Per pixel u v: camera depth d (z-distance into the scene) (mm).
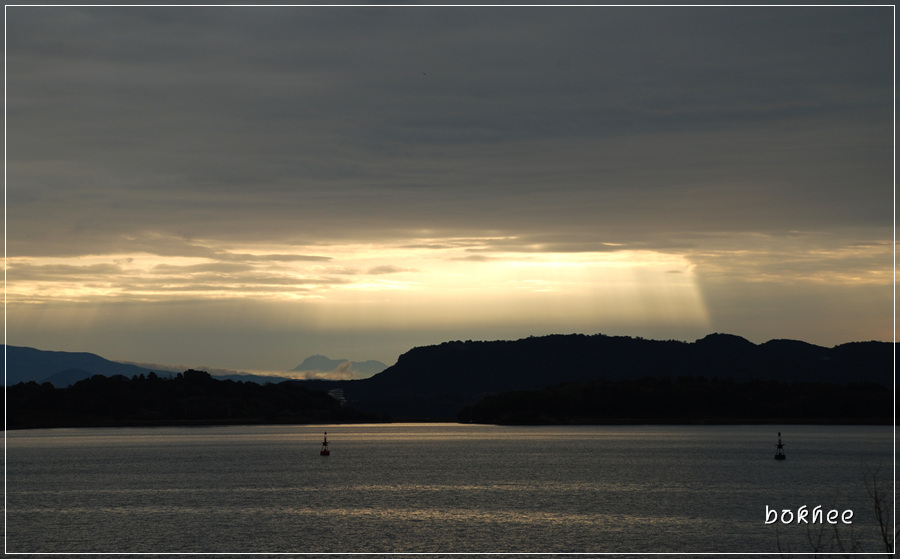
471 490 175875
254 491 175250
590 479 198000
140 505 154000
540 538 120562
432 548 114625
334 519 136750
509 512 143750
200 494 170500
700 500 158625
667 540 119062
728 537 121000
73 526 130625
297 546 116000
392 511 145250
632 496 165000
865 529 125938
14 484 192000
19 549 114562
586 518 137250
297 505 153250
